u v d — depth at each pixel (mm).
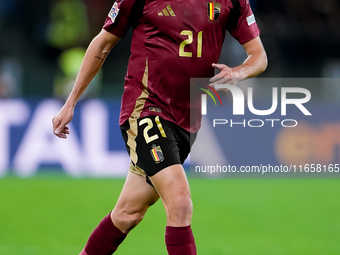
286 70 40750
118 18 11773
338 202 26266
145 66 11750
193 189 29547
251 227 21328
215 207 25016
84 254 12898
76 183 30750
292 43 41281
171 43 11609
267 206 25359
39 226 21031
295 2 42125
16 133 33062
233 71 11617
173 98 11852
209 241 19062
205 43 11750
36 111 33219
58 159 33219
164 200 11117
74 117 33250
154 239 19297
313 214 23734
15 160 33000
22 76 38375
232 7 12039
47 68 39031
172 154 11250
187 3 11539
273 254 17375
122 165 33312
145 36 11727
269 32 41344
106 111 33469
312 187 30203
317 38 41531
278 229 21016
